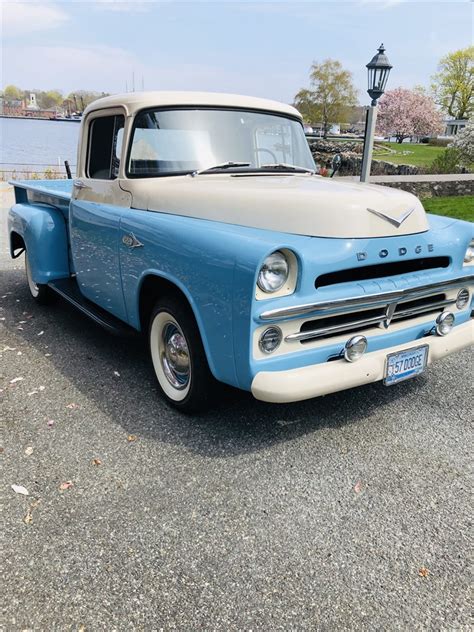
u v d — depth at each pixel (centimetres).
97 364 421
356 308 280
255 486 270
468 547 232
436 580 214
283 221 287
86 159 423
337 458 296
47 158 2916
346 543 233
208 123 377
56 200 515
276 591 207
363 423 334
